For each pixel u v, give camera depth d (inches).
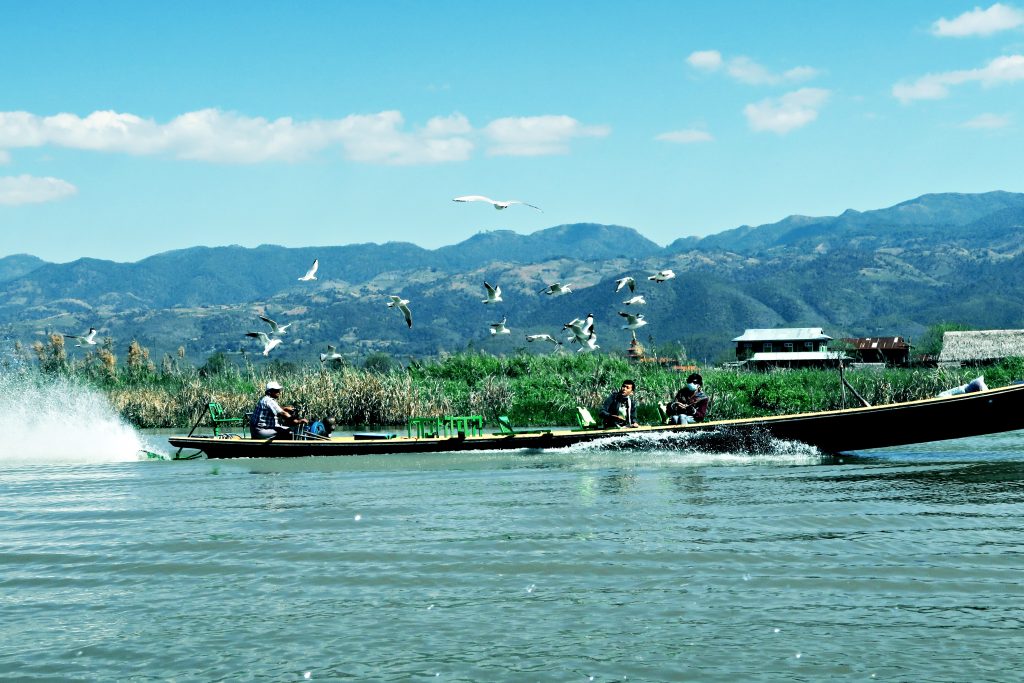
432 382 1485.0
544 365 1529.3
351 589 401.7
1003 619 345.1
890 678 299.0
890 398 1348.4
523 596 385.7
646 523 508.7
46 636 354.6
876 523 499.8
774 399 1346.0
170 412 1434.5
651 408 871.7
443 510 559.2
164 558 458.3
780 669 307.9
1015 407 745.6
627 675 307.0
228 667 321.4
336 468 777.6
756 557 431.5
